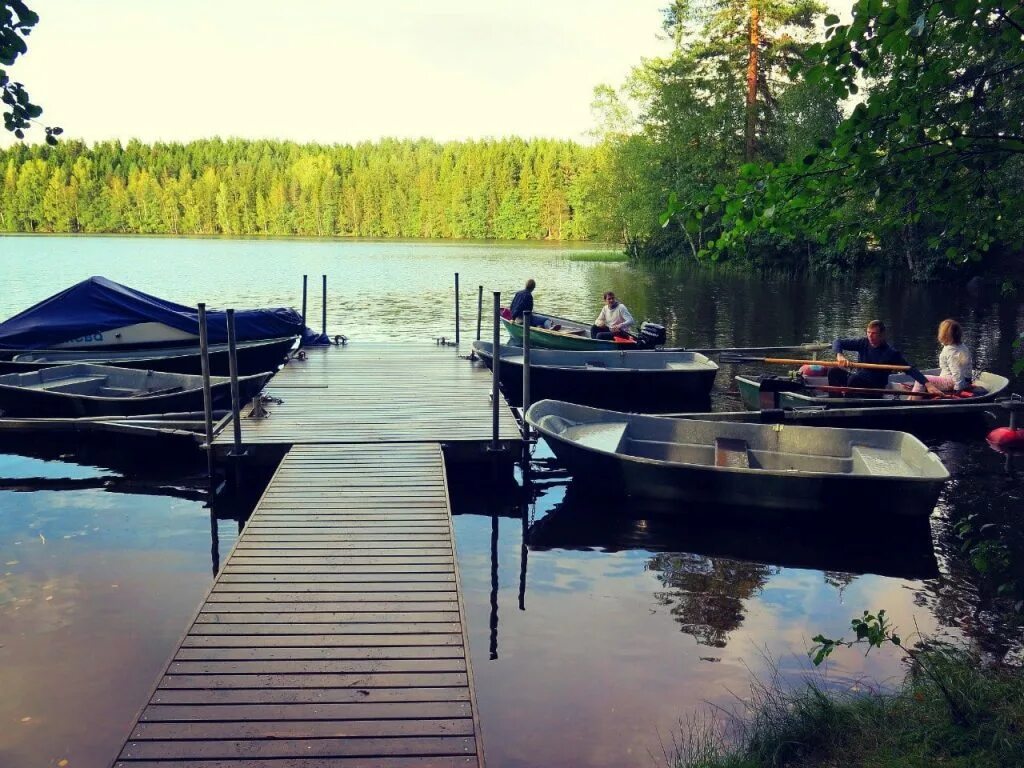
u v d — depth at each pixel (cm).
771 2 3212
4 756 365
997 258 2770
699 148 3438
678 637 486
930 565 601
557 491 794
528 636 487
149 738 334
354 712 355
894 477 648
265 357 1359
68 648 462
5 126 337
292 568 514
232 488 788
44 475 827
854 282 3023
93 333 1224
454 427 867
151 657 454
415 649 412
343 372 1193
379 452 776
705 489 696
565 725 392
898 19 263
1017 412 884
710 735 381
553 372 1128
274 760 321
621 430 826
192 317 1273
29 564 589
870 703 385
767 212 318
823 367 1065
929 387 959
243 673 386
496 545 650
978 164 324
